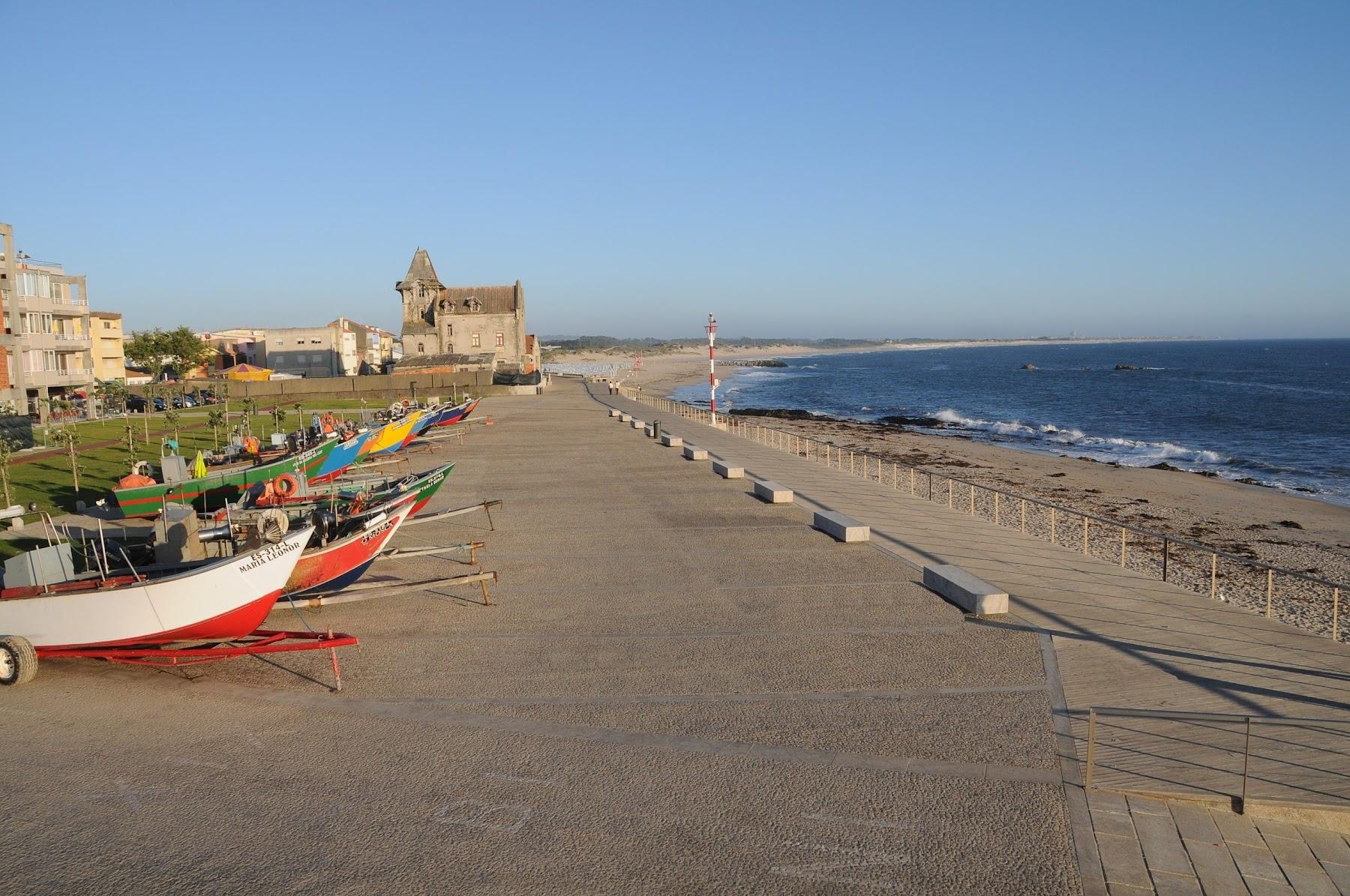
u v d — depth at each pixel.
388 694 10.95
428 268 105.94
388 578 16.77
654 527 20.84
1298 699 10.07
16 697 11.07
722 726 9.80
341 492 21.62
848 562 17.12
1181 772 8.44
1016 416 86.06
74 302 60.06
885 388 142.25
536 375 91.88
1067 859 7.13
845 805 8.04
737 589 15.30
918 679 11.02
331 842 7.57
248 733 9.89
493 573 14.94
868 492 26.38
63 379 54.69
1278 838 7.41
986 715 9.90
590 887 6.87
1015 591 14.85
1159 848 7.27
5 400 45.84
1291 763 8.52
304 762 9.12
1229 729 9.34
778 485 24.31
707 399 116.00
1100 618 13.27
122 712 10.55
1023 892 6.75
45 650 12.05
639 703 10.49
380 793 8.42
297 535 13.00
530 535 20.25
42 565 13.11
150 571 13.45
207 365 102.81
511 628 13.54
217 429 42.47
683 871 7.06
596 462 33.94
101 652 11.80
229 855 7.41
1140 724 9.53
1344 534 29.86
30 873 7.20
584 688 11.03
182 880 7.06
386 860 7.28
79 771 9.02
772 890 6.80
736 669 11.54
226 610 12.07
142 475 26.06
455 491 26.97
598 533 20.30
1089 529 29.75
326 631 13.58
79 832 7.83
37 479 29.66
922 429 71.88
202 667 12.06
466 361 96.00
